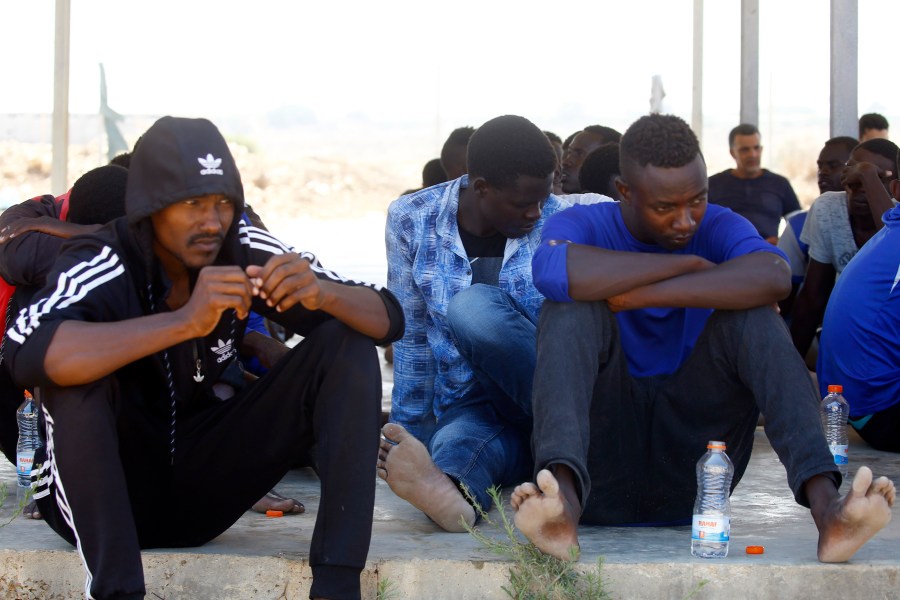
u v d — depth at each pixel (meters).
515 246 3.81
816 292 5.71
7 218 3.82
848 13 7.25
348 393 2.66
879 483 2.64
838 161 7.04
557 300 2.93
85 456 2.47
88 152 31.89
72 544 2.81
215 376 2.86
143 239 2.60
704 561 2.86
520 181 3.62
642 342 3.25
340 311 2.65
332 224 38.31
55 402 2.50
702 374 3.06
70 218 3.85
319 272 2.81
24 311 2.53
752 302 2.91
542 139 3.66
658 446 3.16
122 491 2.51
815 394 2.89
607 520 3.28
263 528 3.32
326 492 2.65
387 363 8.34
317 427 2.71
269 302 2.60
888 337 4.79
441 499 3.16
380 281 15.01
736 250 3.08
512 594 2.84
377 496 3.87
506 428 3.63
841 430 4.61
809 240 5.72
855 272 4.91
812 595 2.82
